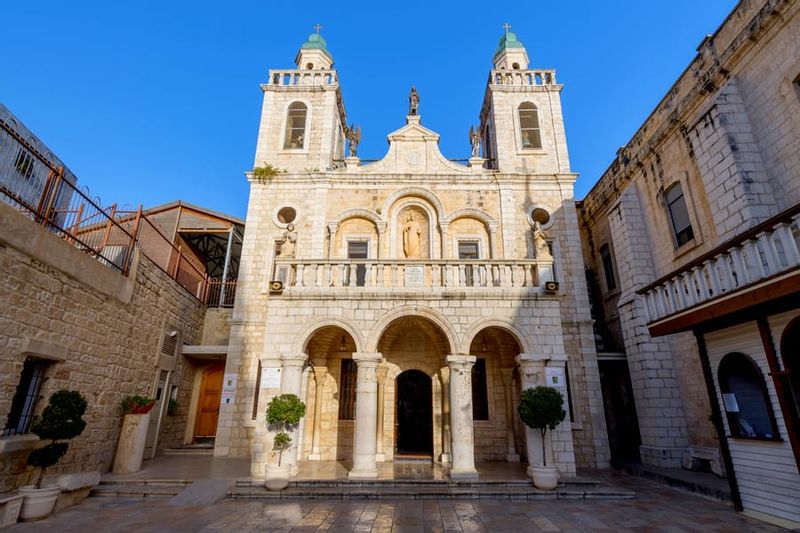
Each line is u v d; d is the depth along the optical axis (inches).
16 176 438.0
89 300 482.0
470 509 399.5
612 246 799.1
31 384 411.2
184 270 782.5
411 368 673.6
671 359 622.2
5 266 365.4
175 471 532.4
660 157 654.5
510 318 534.3
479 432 650.2
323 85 863.1
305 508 400.8
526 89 863.1
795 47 443.5
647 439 616.7
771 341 335.3
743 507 374.9
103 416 509.4
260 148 815.7
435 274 561.6
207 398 820.6
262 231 751.7
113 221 522.3
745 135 496.7
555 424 478.6
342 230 760.3
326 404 660.7
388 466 572.7
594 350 684.7
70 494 409.1
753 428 366.6
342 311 536.7
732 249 337.7
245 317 698.2
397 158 805.2
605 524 351.9
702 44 563.2
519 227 756.0
